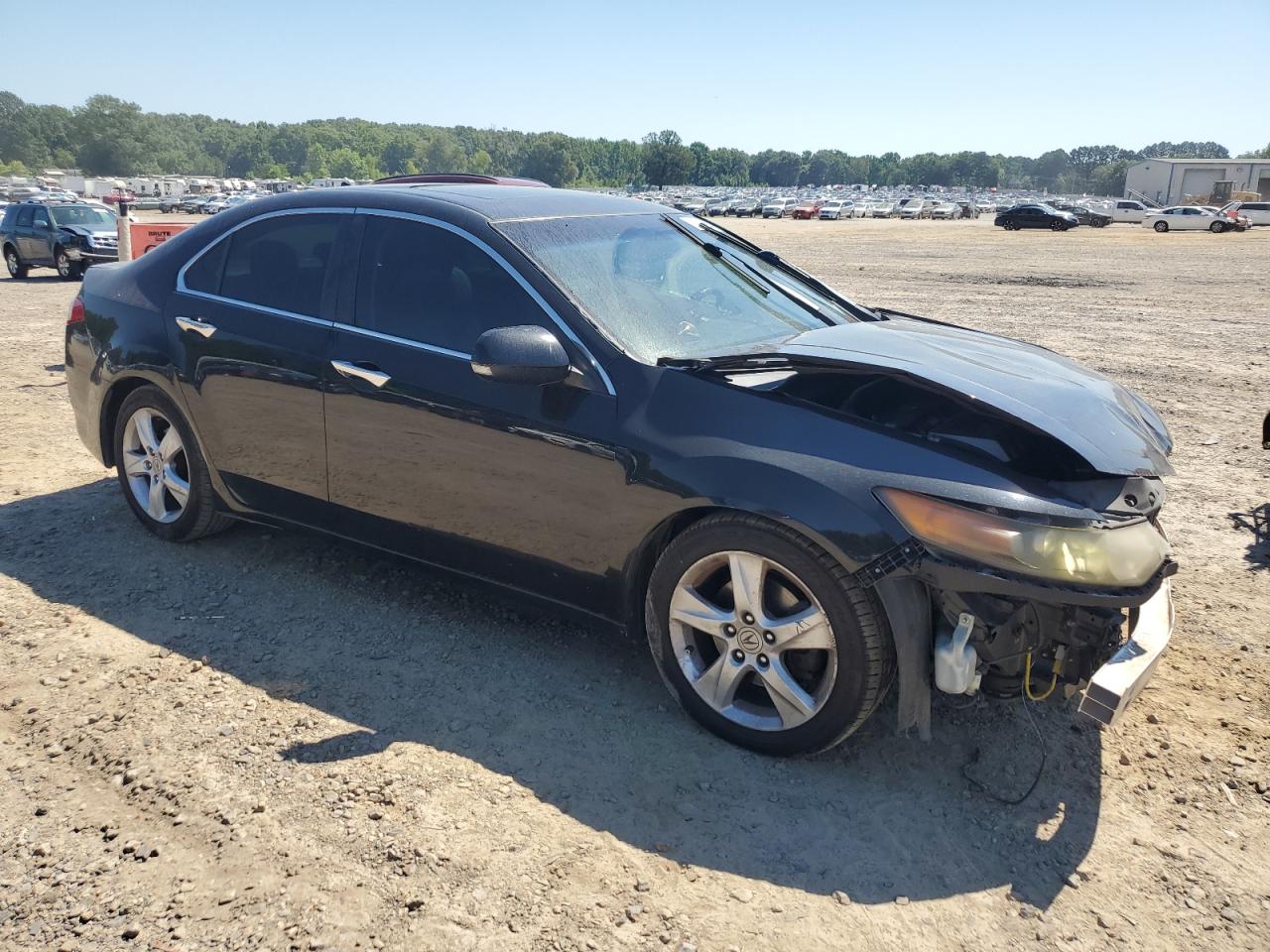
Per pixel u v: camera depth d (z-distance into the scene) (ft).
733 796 9.21
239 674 11.10
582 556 10.52
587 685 11.12
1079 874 8.34
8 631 11.95
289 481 12.83
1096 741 10.27
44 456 19.17
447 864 8.16
